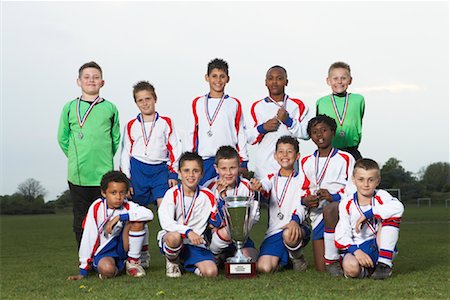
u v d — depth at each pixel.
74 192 8.94
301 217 7.59
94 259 7.51
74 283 7.07
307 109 9.44
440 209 40.50
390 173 65.50
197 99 9.10
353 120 9.27
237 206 7.14
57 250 12.51
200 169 7.31
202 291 6.13
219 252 7.55
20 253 11.92
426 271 7.46
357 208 6.92
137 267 7.59
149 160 9.11
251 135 9.20
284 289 6.16
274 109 9.30
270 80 9.27
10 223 29.88
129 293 6.15
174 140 9.18
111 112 8.96
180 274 7.41
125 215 7.50
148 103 9.06
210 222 7.37
